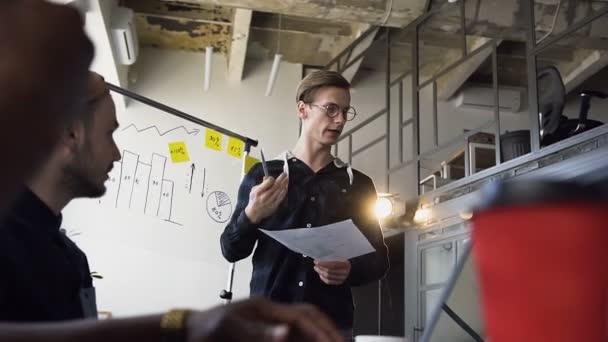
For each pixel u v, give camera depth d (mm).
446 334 499
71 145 816
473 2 3965
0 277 649
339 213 1669
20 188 321
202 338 372
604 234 232
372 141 4953
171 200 4469
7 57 301
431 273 3768
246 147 2602
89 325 396
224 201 4547
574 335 234
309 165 1743
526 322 241
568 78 5258
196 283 4352
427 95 5270
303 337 394
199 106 4785
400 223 4113
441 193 3828
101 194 910
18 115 297
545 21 4035
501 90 5309
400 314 4645
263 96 4930
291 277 1567
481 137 4520
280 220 1635
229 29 4617
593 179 285
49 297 731
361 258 1639
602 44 4203
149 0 4414
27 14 317
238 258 1657
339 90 1777
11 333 378
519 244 244
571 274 234
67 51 323
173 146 4473
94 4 3229
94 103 854
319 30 4793
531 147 3357
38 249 739
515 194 249
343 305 1581
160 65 4820
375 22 4191
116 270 4254
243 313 391
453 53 4945
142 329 391
